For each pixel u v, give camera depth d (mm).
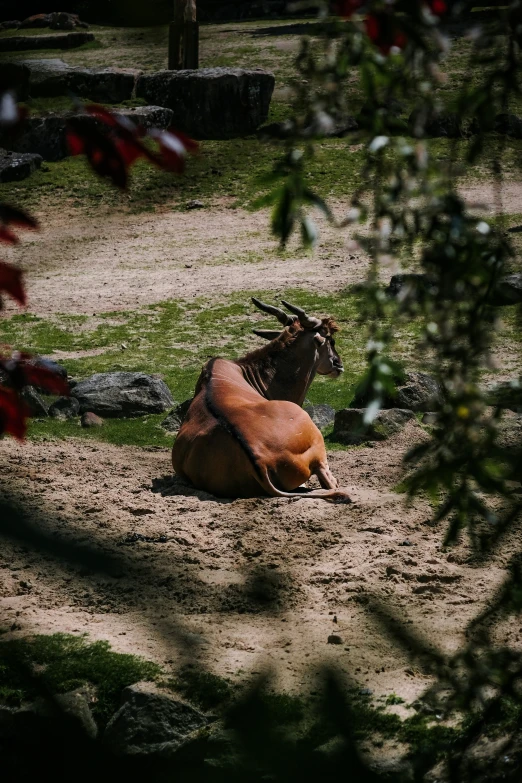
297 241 49844
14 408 5109
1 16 100375
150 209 56656
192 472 20844
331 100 5809
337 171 57500
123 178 4469
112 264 47688
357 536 17922
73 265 47562
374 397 6527
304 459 20406
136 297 42031
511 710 10641
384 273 43219
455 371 6406
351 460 23203
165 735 12461
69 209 56719
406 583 15938
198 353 34438
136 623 15125
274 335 24703
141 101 67938
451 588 15648
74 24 92438
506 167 54500
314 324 23609
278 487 20188
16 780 10703
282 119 66500
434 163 6035
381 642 14016
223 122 66312
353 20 5734
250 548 17547
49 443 25438
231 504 19734
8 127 4012
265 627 14773
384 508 19109
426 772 8945
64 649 14250
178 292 42562
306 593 15852
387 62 5824
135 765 12266
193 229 53219
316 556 17297
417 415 26406
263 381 23375
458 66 61219
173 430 26859
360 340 34594
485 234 6035
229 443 20141
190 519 19078
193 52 71375
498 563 16438
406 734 11602
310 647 13977
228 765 11398
